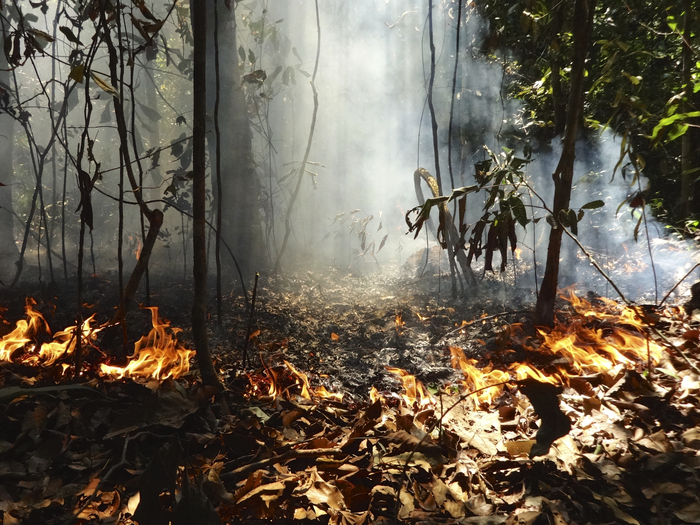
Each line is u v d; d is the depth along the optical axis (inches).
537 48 221.1
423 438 82.5
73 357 126.2
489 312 173.6
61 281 232.5
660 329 127.8
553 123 216.7
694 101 176.6
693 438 85.1
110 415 91.4
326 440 86.4
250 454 85.4
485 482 79.7
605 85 196.2
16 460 81.4
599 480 76.9
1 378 105.6
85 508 71.6
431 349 154.9
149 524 67.0
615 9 187.9
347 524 70.2
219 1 233.6
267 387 123.0
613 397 100.1
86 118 108.7
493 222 125.4
